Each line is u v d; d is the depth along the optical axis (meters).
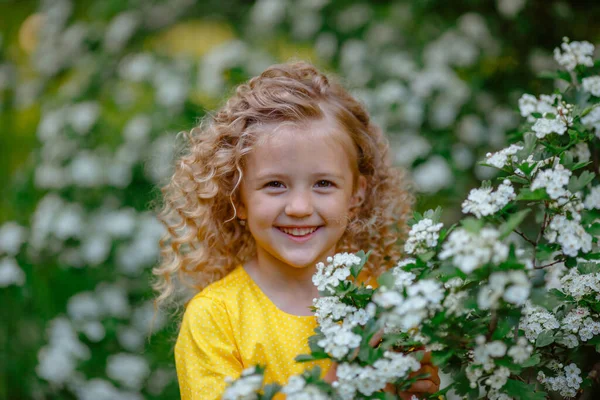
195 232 1.89
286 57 3.45
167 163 2.94
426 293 1.13
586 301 1.41
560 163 1.37
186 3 3.76
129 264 2.95
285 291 1.69
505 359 1.18
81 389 2.92
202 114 3.05
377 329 1.22
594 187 1.49
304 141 1.60
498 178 1.35
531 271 1.12
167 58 3.39
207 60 3.22
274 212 1.59
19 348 3.09
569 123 1.45
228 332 1.63
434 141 3.00
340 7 3.36
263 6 3.44
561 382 1.42
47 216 3.03
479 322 1.23
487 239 1.06
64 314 3.03
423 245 1.28
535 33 3.10
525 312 1.35
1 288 3.12
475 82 3.12
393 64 3.15
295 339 1.63
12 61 4.15
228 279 1.74
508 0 3.05
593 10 3.04
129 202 3.07
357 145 1.80
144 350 3.00
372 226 1.99
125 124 3.19
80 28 3.74
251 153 1.64
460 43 3.14
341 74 3.24
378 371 1.19
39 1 4.27
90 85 3.41
